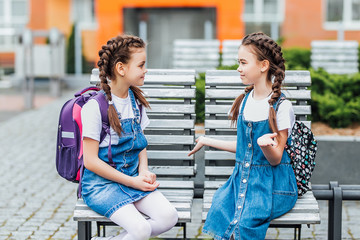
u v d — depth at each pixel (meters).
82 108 3.43
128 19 12.73
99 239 3.40
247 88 3.64
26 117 11.28
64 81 16.83
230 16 12.74
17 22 20.75
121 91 3.49
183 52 10.54
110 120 3.39
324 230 4.90
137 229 3.23
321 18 16.80
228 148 3.68
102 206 3.32
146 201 3.40
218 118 4.07
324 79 7.19
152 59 12.86
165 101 4.11
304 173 3.52
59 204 5.70
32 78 12.56
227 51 10.16
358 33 17.25
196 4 12.61
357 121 6.70
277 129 3.38
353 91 7.30
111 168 3.39
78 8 19.45
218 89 4.02
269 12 16.88
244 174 3.45
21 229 4.92
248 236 3.25
